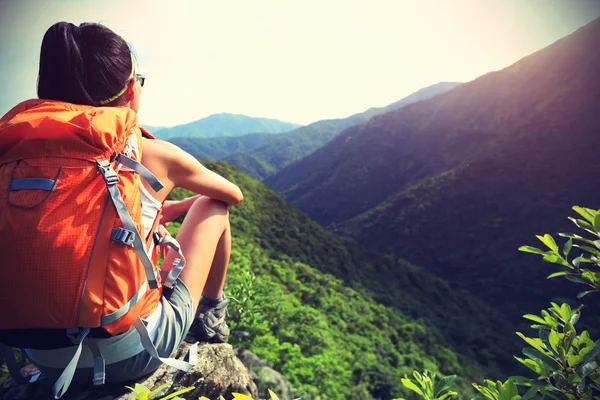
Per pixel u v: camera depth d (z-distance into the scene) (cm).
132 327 127
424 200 15288
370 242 14562
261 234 8356
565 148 14400
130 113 126
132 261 114
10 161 110
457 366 5416
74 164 109
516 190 14012
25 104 123
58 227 103
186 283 154
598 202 12244
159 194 137
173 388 157
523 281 10712
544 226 12356
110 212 110
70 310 105
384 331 5775
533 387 115
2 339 120
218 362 183
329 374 2408
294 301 4300
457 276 12100
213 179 155
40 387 157
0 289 104
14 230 102
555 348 117
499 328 8181
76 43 126
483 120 18625
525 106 17412
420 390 128
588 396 108
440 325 7406
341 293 6644
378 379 3741
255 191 10250
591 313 5956
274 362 1806
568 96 15800
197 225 162
